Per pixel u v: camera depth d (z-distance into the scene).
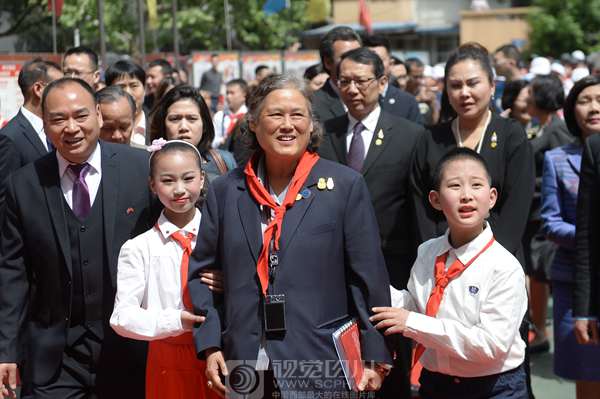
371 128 6.43
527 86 9.22
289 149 4.21
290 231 4.17
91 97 5.00
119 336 5.00
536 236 8.41
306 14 26.81
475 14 40.12
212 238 4.39
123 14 14.80
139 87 7.95
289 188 4.25
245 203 4.30
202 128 6.11
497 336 4.26
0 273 5.04
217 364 4.23
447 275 4.44
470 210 4.41
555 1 33.94
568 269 6.17
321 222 4.18
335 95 7.92
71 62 8.23
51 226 4.96
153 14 15.75
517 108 9.27
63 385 4.98
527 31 36.41
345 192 4.25
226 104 13.84
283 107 4.19
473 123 5.75
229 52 18.97
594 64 15.02
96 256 4.98
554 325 6.32
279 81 4.26
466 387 4.43
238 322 4.19
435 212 5.79
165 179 4.82
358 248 4.23
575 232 5.45
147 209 5.12
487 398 4.42
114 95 6.16
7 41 11.59
